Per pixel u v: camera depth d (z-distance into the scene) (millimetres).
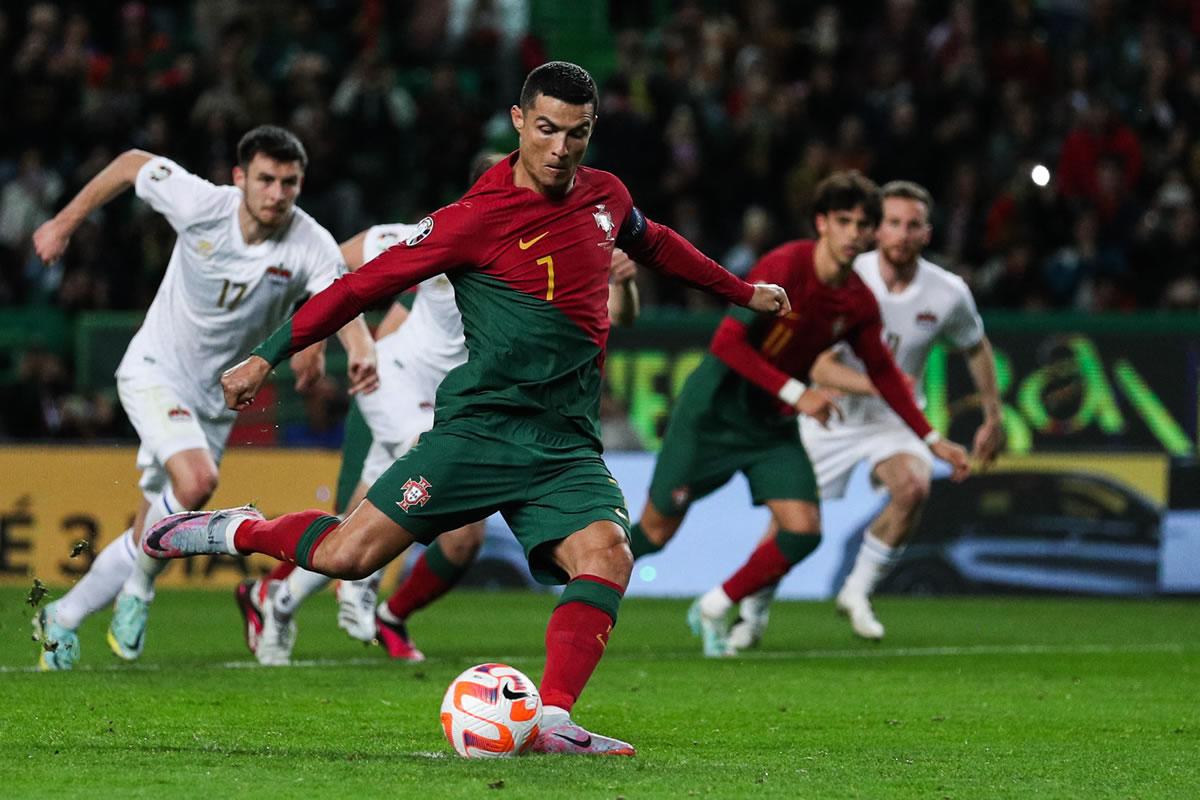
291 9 68812
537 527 19688
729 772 18328
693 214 59938
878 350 32094
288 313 28828
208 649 32844
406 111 66250
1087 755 20734
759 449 33250
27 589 45594
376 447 32281
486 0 69250
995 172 62531
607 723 23406
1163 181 63344
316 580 29594
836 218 30750
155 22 72562
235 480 48344
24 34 68500
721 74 66375
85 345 53188
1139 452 49938
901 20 67000
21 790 16625
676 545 49469
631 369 49875
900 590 50125
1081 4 73125
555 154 18891
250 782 17078
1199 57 70500
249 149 27281
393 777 17344
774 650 34844
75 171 60812
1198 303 56219
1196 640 38250
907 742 21922
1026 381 50094
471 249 19297
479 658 32125
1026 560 49844
